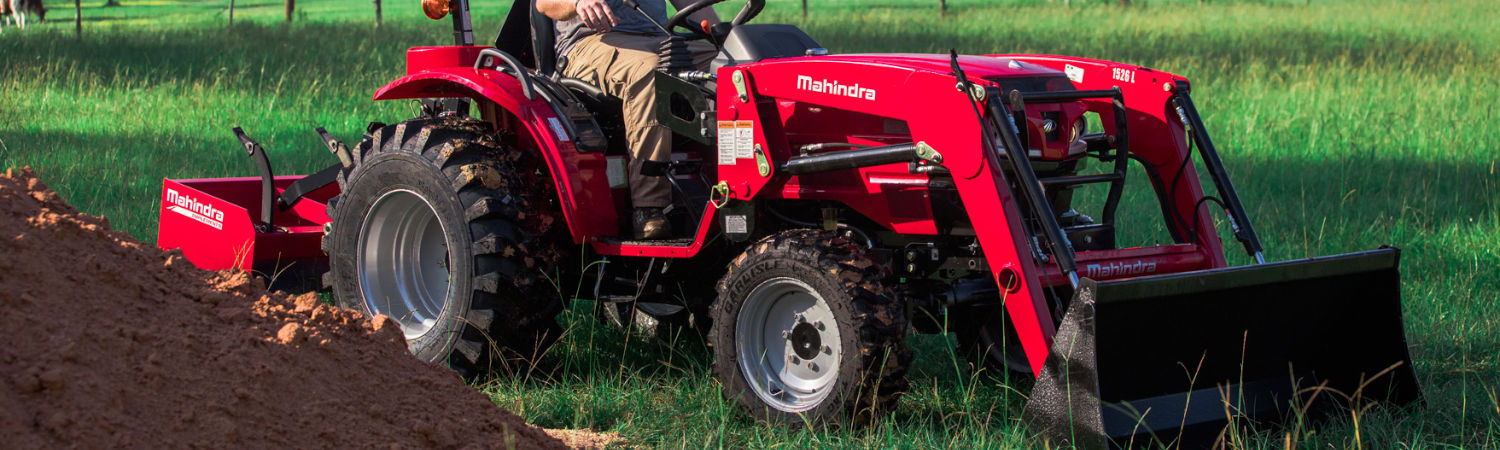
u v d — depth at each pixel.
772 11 29.17
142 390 2.83
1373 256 3.83
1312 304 3.82
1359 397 3.80
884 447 3.48
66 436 2.63
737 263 3.93
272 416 2.97
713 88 4.23
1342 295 3.89
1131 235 6.77
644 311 4.66
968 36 20.89
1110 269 3.80
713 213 4.07
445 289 4.78
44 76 13.87
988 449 3.48
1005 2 34.38
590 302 5.39
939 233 3.80
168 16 31.09
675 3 4.96
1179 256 4.02
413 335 4.63
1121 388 3.47
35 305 2.88
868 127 3.87
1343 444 3.46
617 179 4.44
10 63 14.75
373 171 4.66
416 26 22.38
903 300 3.74
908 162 3.68
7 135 9.94
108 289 3.07
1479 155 9.81
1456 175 8.92
